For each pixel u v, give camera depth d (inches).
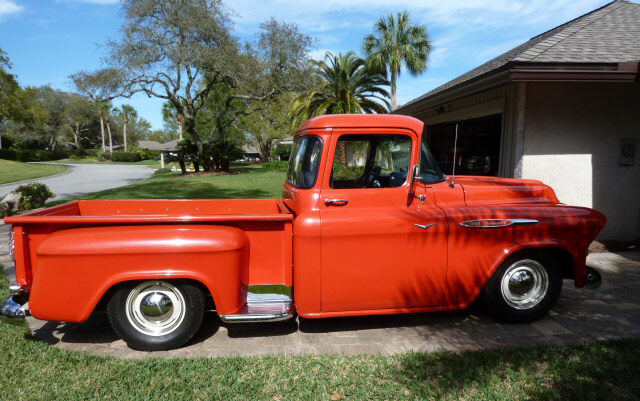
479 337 142.5
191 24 826.8
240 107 1254.9
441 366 121.2
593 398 104.8
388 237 136.0
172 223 129.2
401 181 144.4
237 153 1047.0
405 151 143.0
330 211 136.7
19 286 125.3
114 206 177.5
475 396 106.9
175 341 133.3
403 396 107.6
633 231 264.2
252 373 118.8
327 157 137.3
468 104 326.3
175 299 132.8
